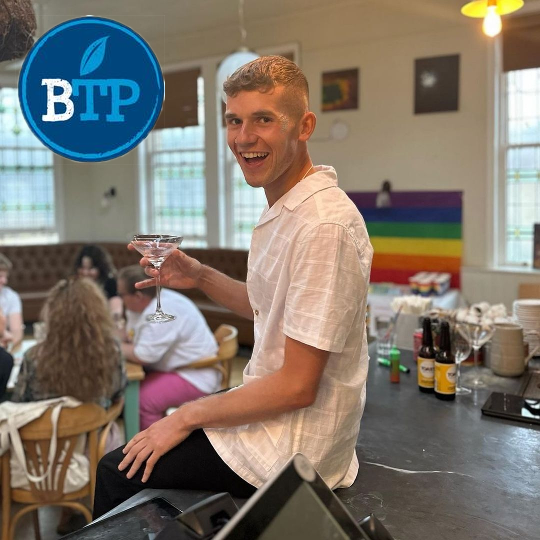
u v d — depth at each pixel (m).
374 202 5.71
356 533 0.69
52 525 2.83
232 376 5.14
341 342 1.05
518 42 4.89
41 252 7.39
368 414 1.72
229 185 6.86
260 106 1.04
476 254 5.28
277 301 1.12
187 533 0.77
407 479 1.30
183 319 3.23
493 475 1.32
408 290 5.24
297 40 6.02
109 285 4.72
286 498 0.68
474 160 5.20
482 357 2.28
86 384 2.28
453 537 1.07
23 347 3.47
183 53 6.86
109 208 7.94
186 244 7.31
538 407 1.68
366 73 5.65
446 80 5.24
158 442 1.18
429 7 5.24
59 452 2.27
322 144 5.98
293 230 1.08
